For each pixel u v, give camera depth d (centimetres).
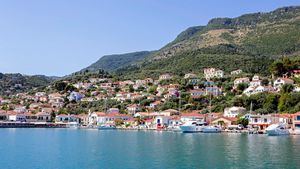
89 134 17012
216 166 7212
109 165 7494
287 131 15738
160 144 11412
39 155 8925
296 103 19250
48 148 10469
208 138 13812
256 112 19825
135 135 16088
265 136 14962
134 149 10062
